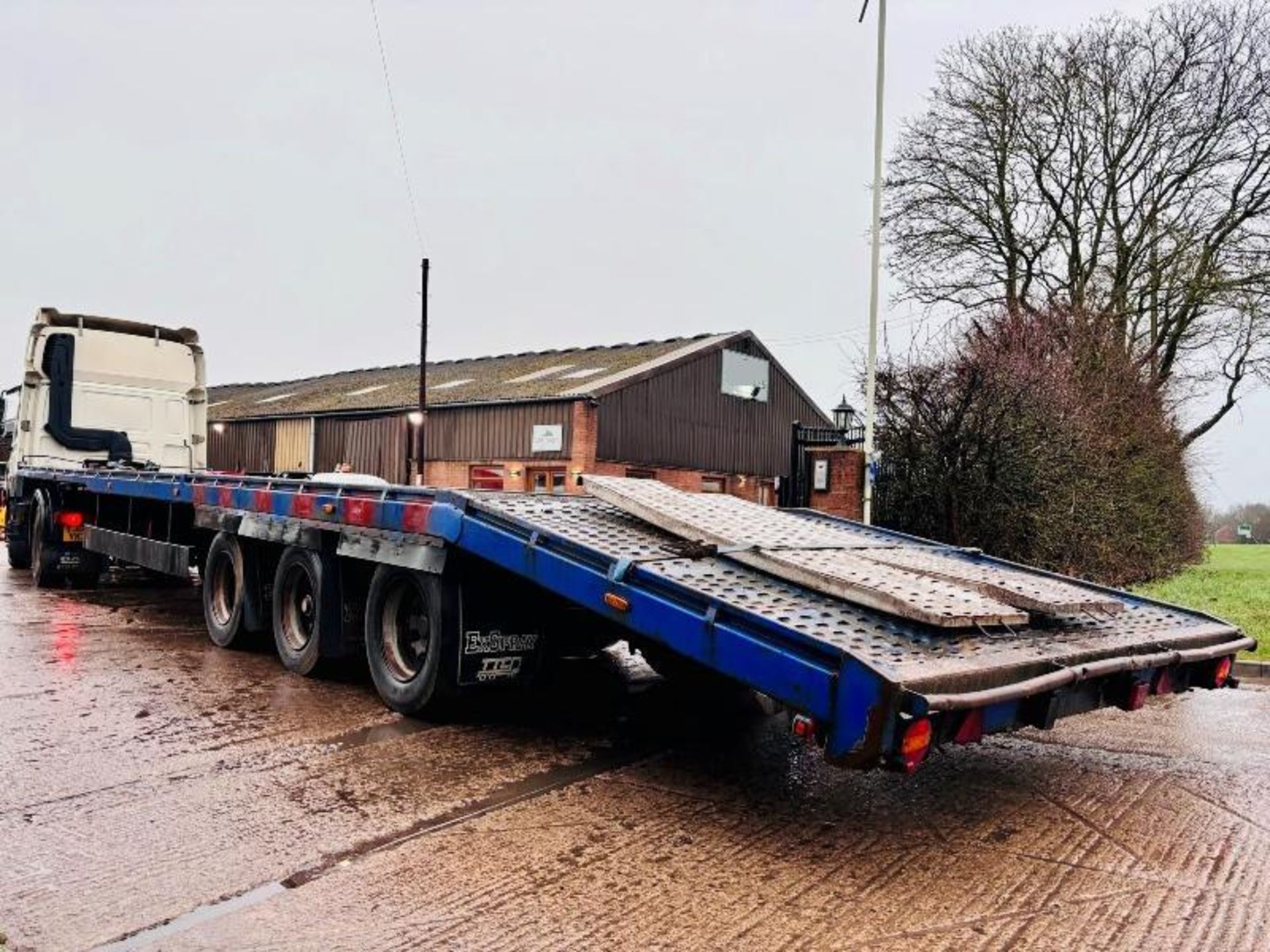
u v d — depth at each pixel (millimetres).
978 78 22781
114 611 10328
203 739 5305
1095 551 14305
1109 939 3184
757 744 5617
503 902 3340
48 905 3209
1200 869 3842
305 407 30078
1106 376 16734
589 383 23453
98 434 12570
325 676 7078
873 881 3629
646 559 4621
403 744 5344
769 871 3691
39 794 4309
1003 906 3439
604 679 7516
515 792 4566
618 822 4188
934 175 23188
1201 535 25141
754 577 4656
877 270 14898
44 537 12031
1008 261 22875
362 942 3012
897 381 15289
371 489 6219
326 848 3785
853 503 14977
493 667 5754
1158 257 21062
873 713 3402
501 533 5109
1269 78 20531
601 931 3139
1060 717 4133
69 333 12492
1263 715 6836
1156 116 21484
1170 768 5359
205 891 3355
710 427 26578
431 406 25328
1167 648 4918
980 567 6125
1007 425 13680
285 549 7324
